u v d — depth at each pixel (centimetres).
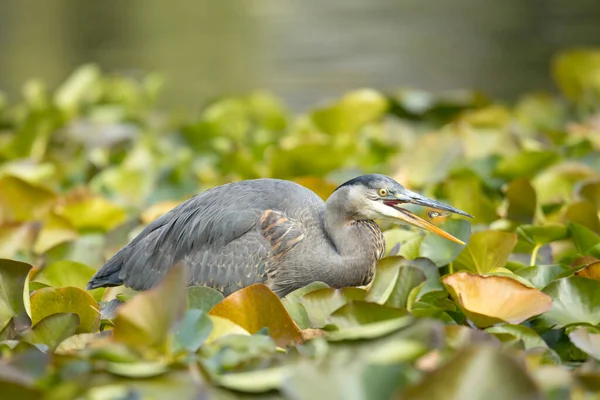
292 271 977
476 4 3581
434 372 549
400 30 3184
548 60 2683
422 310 777
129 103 2155
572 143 1459
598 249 938
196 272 981
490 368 554
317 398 561
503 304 774
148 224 1055
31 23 3453
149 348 667
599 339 712
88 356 638
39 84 2028
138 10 3703
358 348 632
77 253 1088
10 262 804
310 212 988
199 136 1752
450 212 1050
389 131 1706
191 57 2877
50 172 1481
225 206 991
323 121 1706
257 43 3041
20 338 777
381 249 998
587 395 611
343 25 3309
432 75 2583
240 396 590
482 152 1417
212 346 690
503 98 2362
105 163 1622
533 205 1104
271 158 1425
